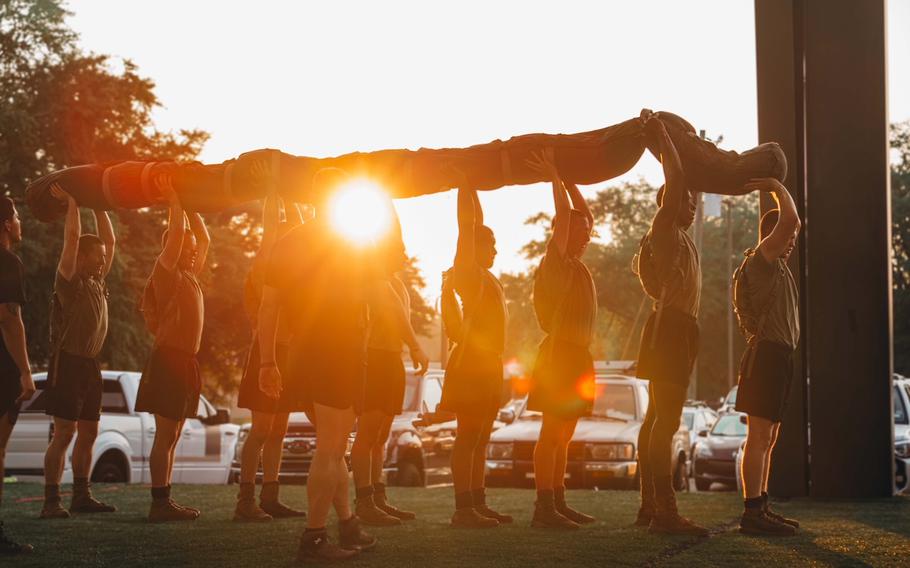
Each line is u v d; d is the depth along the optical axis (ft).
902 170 148.05
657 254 20.20
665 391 20.12
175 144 126.00
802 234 28.78
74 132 115.44
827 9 28.60
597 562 15.75
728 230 179.93
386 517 22.20
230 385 150.00
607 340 212.43
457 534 19.72
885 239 28.32
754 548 17.43
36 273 99.04
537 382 21.47
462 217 21.49
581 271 21.80
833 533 19.70
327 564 15.47
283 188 21.80
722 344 193.47
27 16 115.85
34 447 47.26
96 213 24.22
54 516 23.21
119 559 16.26
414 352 18.40
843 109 28.50
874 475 27.96
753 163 20.45
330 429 15.75
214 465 53.93
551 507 21.35
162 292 22.71
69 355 23.34
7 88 114.52
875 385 28.12
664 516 19.97
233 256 142.41
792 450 28.50
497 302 21.94
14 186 108.17
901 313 136.15
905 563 15.72
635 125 20.53
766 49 28.76
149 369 22.48
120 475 48.57
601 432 45.55
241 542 18.35
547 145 20.80
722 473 57.06
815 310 28.48
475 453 23.04
